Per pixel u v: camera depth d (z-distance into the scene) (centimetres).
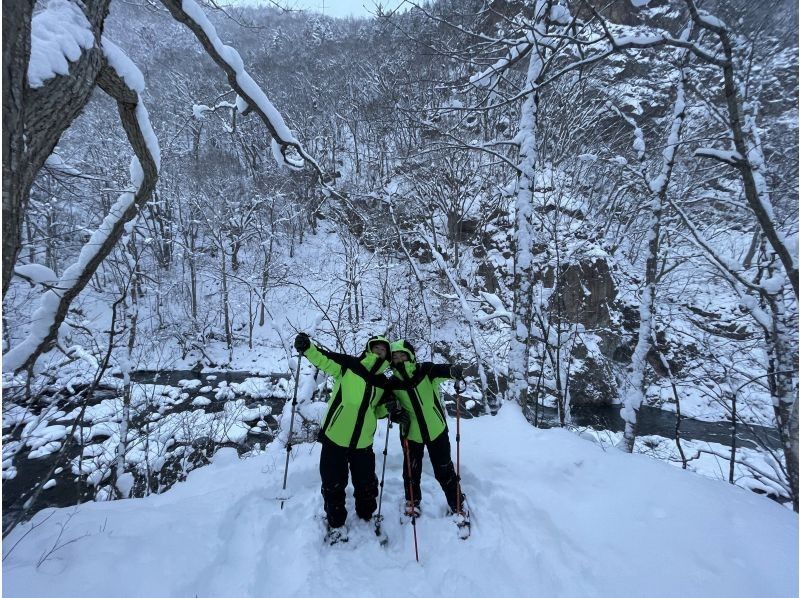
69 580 208
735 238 1527
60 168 404
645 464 338
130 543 242
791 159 738
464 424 449
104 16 209
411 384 314
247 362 1998
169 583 220
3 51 144
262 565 257
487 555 266
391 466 381
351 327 1471
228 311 2169
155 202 2011
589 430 1272
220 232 2242
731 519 268
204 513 290
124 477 595
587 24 495
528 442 380
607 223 1878
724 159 462
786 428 533
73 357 502
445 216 2270
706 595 215
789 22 599
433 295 1875
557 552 256
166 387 1564
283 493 337
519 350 587
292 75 3197
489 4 514
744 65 652
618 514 278
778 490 848
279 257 2594
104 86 247
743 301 613
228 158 2805
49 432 1108
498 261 1967
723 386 1316
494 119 1498
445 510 325
